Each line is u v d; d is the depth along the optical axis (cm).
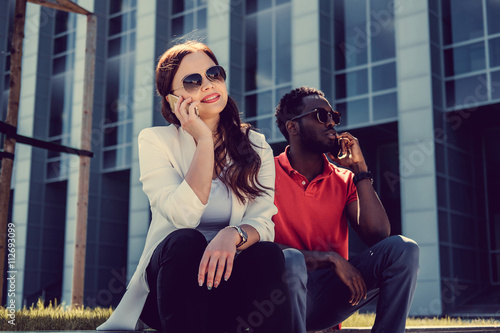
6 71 2528
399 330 240
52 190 2636
